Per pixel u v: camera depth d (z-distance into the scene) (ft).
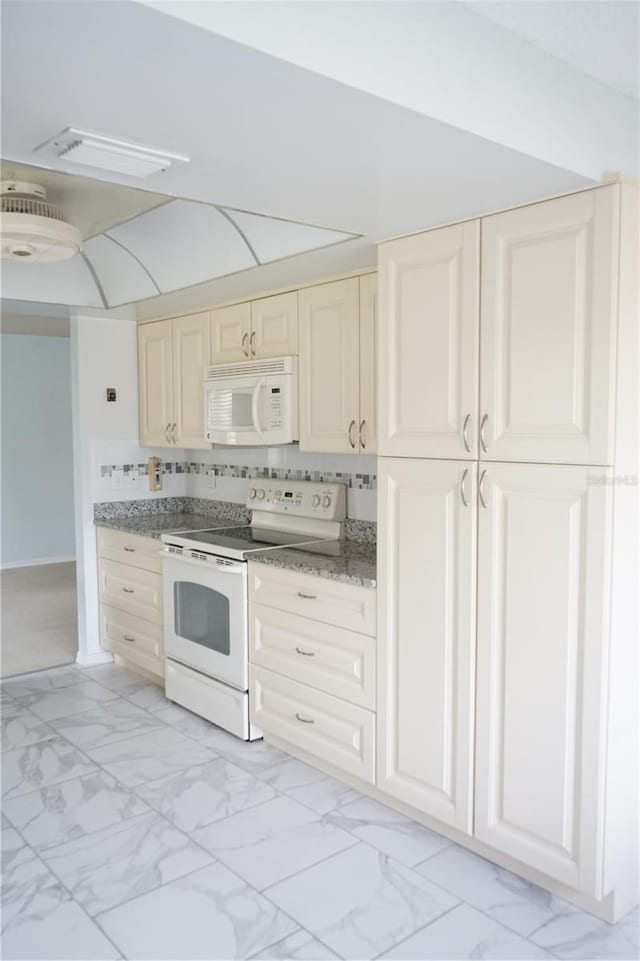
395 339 7.98
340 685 9.03
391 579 8.21
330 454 11.68
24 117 4.69
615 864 6.72
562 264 6.43
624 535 6.45
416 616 7.97
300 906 7.06
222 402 11.73
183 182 6.01
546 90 5.57
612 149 6.25
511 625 7.05
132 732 11.12
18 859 7.84
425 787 8.05
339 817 8.68
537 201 6.56
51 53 3.85
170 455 15.19
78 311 13.14
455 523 7.48
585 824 6.60
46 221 8.25
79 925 6.81
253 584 10.32
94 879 7.48
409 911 6.98
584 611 6.48
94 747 10.61
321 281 10.00
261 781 9.58
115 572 13.76
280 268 9.43
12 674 13.67
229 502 14.17
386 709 8.41
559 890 7.20
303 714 9.62
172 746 10.64
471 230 7.13
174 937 6.64
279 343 10.84
